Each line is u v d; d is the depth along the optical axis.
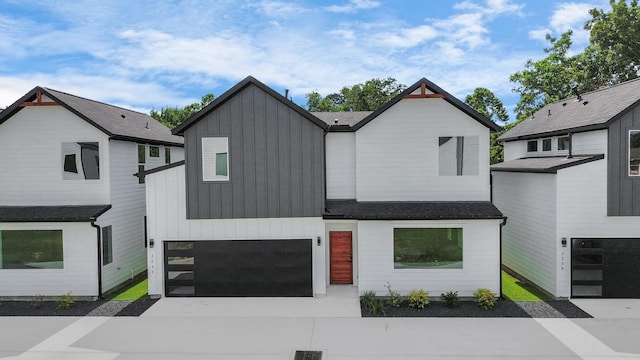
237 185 12.62
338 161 13.96
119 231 14.24
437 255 12.37
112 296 13.30
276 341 9.48
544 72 32.84
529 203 13.91
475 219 12.08
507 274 15.66
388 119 13.26
